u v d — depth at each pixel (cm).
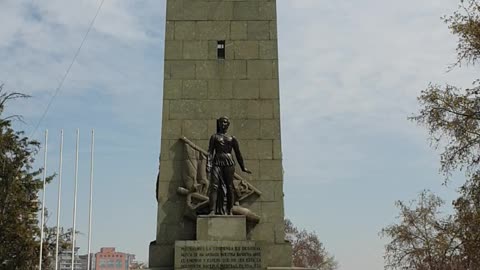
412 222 5584
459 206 2950
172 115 2459
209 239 2191
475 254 2961
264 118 2464
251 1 2592
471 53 2867
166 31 2550
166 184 2394
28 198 4784
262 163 2416
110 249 19525
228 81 2500
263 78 2508
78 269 19200
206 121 2458
